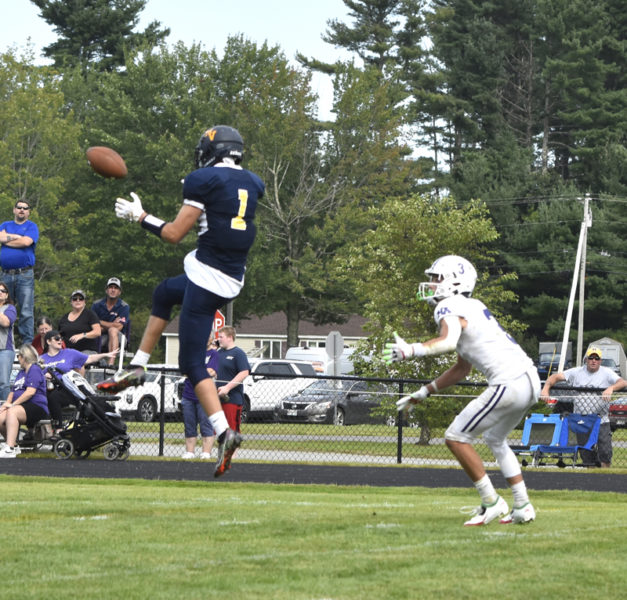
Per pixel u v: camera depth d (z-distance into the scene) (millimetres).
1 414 27562
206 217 12242
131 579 8695
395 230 43500
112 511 13641
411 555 9992
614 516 13875
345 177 93188
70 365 27828
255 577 8812
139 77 90812
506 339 12789
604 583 8688
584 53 120000
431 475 24375
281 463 27016
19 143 84062
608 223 106312
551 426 28594
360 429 33094
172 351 103938
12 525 12016
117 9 130875
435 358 38438
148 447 32000
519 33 134375
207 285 12227
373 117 94938
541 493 20203
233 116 91688
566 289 109438
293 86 91312
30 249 30672
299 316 100438
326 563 9492
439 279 12844
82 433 26969
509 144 119188
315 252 91938
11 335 29297
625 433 42438
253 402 49594
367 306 42938
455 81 129375
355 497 17516
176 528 11797
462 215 44406
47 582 8570
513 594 8227
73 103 112125
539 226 108188
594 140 118750
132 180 90438
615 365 93938
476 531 11883
